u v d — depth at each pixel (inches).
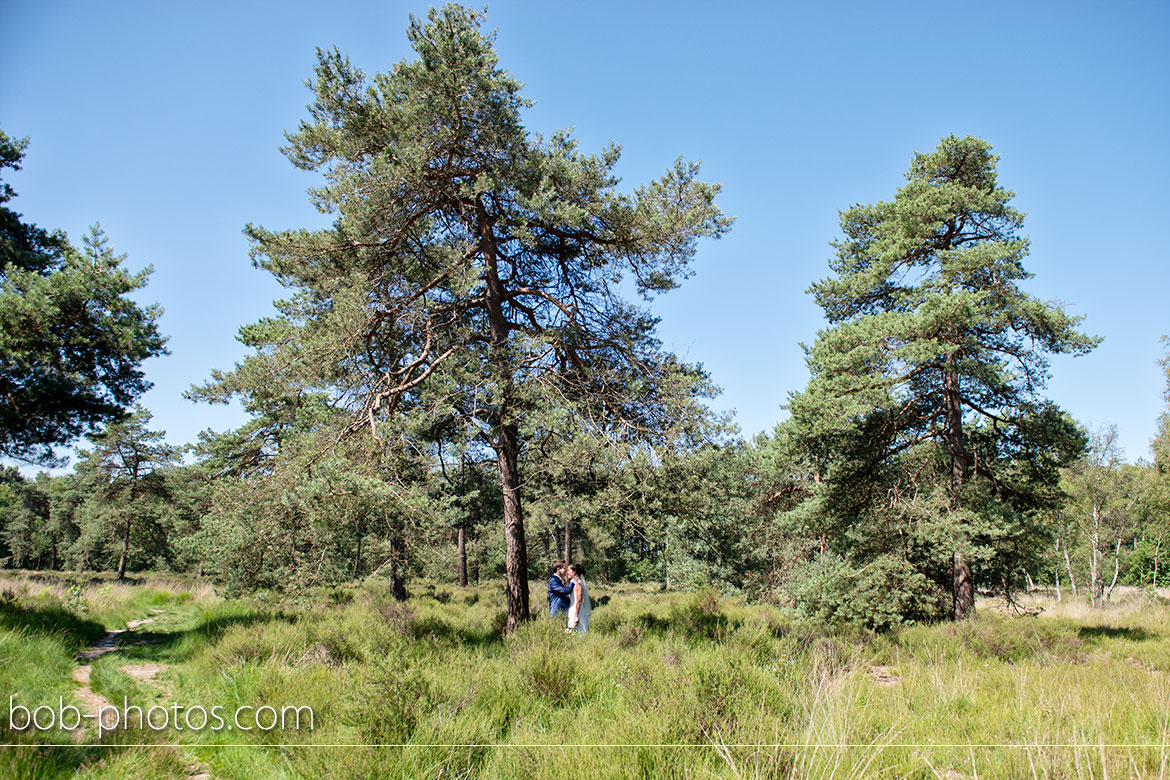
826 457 577.3
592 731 194.2
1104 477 1098.7
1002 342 523.8
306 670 283.6
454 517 434.0
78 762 171.3
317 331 436.8
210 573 418.3
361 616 471.8
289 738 197.2
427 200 434.0
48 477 2608.3
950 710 249.6
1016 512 528.1
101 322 400.8
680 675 241.8
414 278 471.2
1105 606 961.5
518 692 246.2
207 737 204.4
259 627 381.1
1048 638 439.8
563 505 472.4
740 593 957.2
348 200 412.5
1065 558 1179.9
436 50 391.9
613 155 453.4
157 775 167.6
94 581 1253.7
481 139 414.6
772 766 166.1
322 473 371.2
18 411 410.3
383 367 452.8
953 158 564.7
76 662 312.8
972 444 572.7
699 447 425.4
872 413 553.3
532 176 431.8
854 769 162.6
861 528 545.3
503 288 486.3
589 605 440.1
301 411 423.5
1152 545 1533.0
